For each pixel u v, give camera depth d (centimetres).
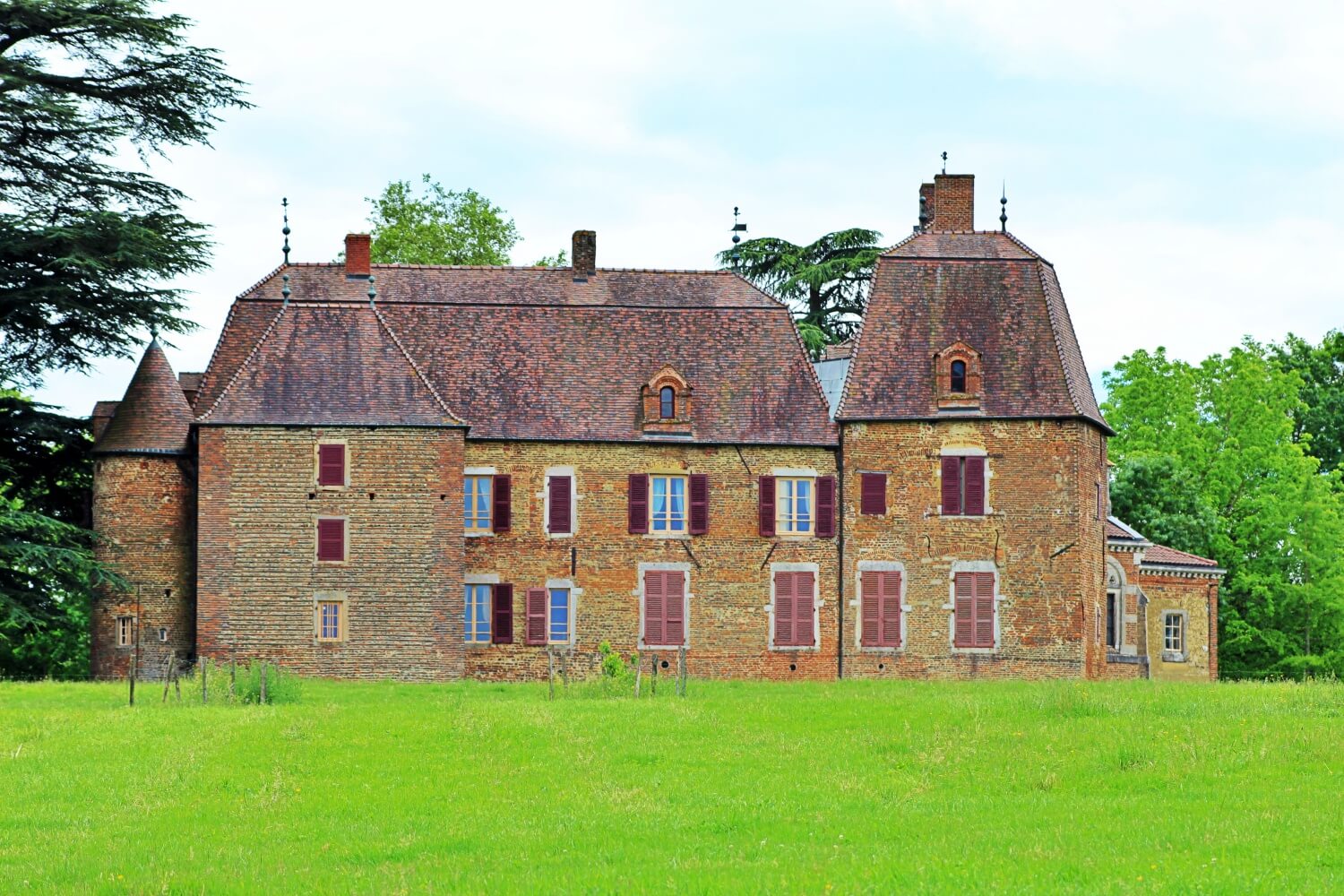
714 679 5800
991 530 5819
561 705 4219
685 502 5906
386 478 5619
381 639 5578
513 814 2931
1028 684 5275
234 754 3506
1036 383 5856
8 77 5744
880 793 3067
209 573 5538
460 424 5644
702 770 3309
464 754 3506
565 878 2417
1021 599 5791
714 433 5934
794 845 2634
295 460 5591
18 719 4012
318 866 2580
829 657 5875
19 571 5834
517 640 5831
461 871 2505
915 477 5875
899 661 5828
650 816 2883
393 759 3450
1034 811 2869
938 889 2289
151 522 5775
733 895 2275
